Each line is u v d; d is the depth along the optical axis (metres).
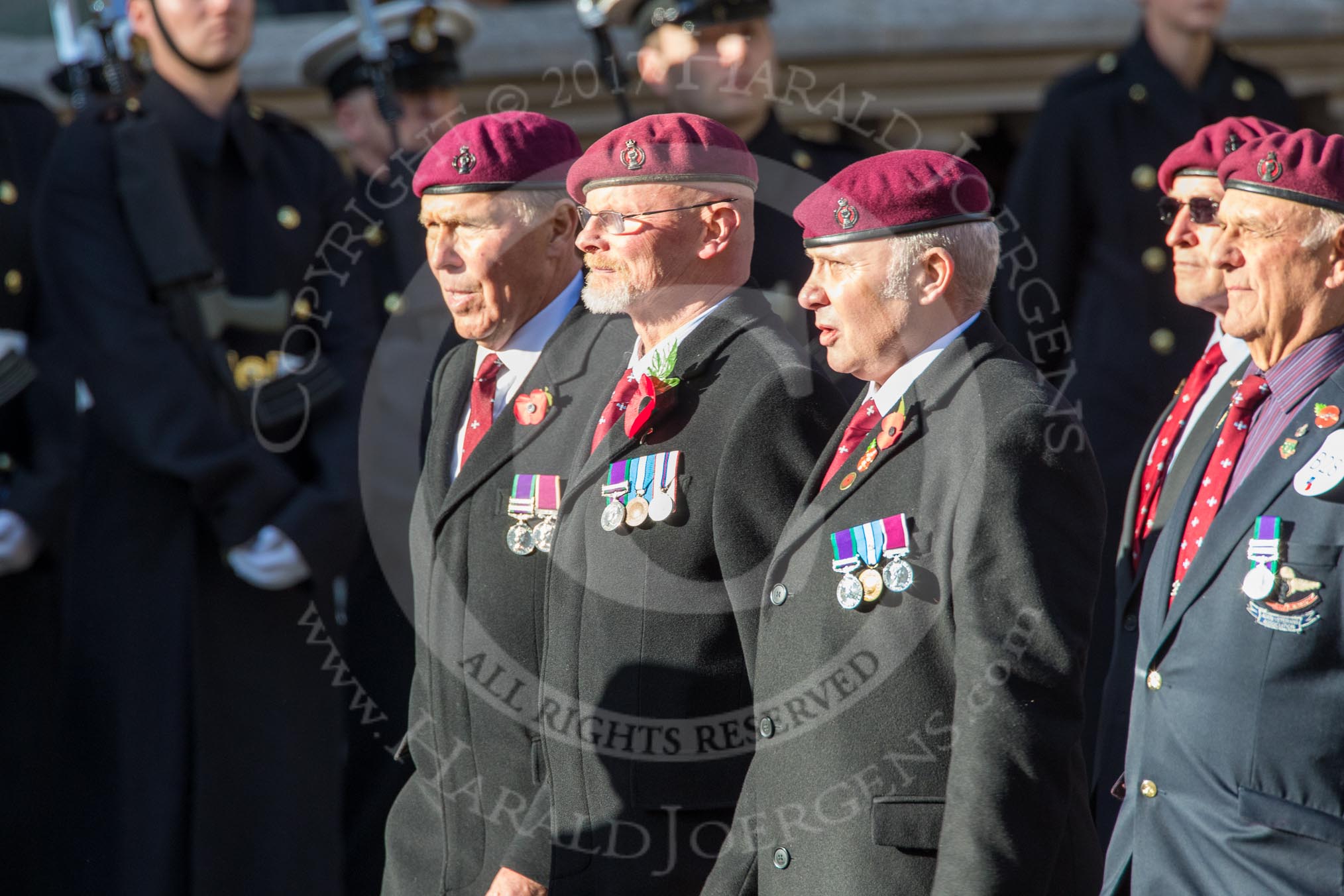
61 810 15.00
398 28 18.33
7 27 22.41
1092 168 16.41
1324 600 8.94
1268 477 9.33
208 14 15.01
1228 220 9.74
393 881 10.80
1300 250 9.49
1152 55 16.61
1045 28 22.12
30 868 16.23
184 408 14.42
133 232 14.70
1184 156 11.26
